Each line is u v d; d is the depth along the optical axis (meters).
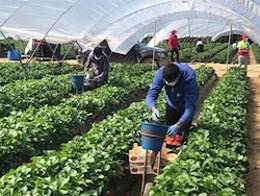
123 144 8.45
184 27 43.19
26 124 9.13
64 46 41.09
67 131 10.19
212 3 19.66
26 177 6.22
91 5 16.94
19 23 16.64
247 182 9.20
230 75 21.53
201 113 11.05
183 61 39.06
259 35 24.16
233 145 8.45
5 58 39.25
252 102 19.03
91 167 6.90
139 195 8.44
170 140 8.54
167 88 8.52
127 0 17.83
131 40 24.92
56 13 16.42
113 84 16.86
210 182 5.98
